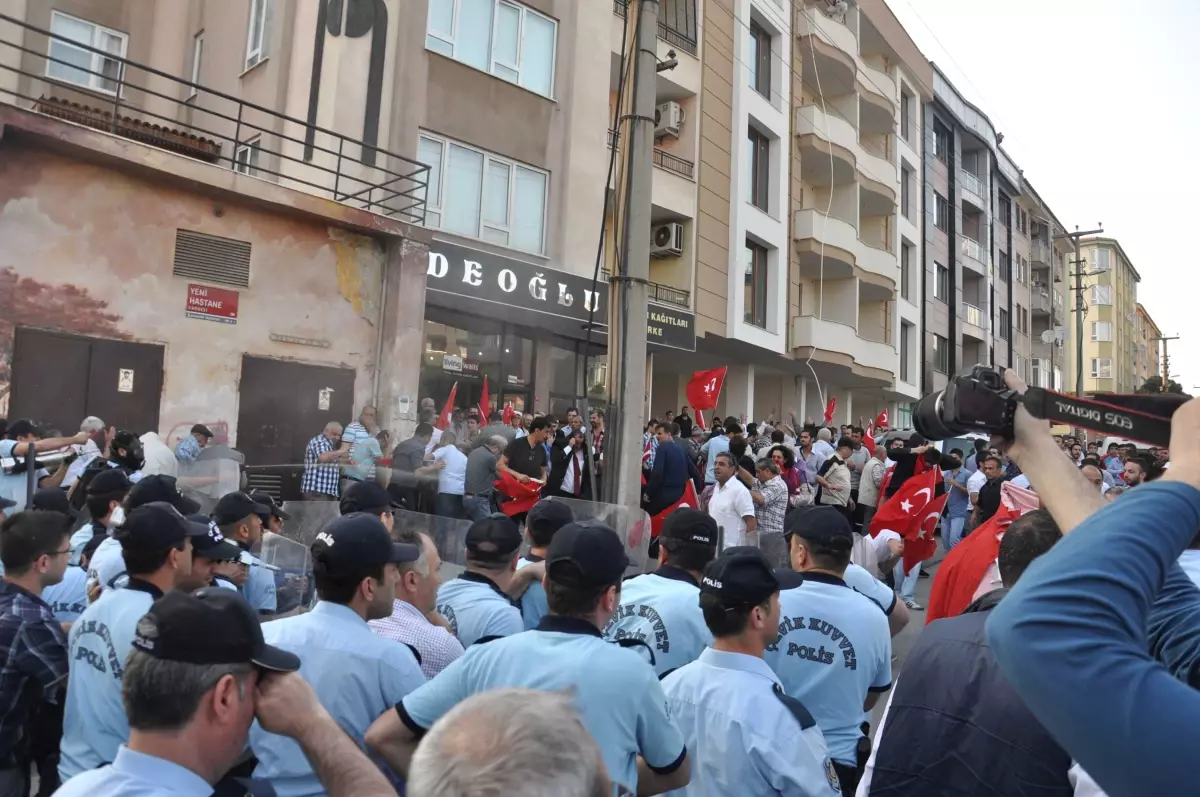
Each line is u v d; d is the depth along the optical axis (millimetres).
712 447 11977
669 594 3551
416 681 2775
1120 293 69688
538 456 8875
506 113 15023
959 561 4234
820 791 2502
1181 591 1661
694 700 2678
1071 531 1071
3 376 8781
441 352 14461
